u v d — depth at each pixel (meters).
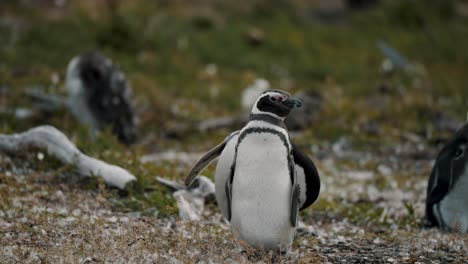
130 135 35.59
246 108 48.03
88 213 20.94
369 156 37.12
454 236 20.23
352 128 41.75
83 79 35.28
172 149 37.69
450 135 41.44
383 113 46.41
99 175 23.95
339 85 59.81
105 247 16.77
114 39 59.56
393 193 28.09
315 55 68.31
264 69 62.06
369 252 18.92
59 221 19.27
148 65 57.19
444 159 22.64
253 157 16.39
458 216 22.20
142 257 16.28
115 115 35.22
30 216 19.50
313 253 18.59
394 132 41.72
